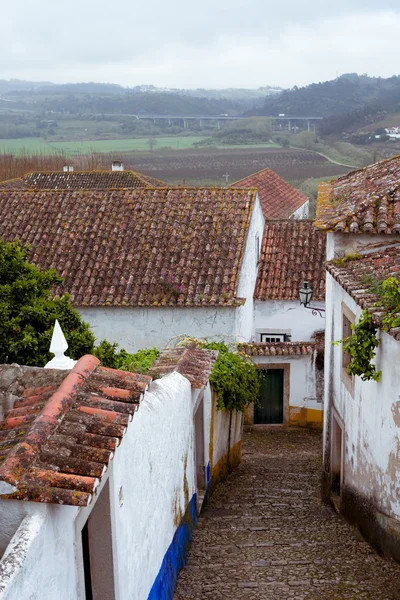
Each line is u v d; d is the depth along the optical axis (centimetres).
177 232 1881
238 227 1883
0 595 369
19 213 2000
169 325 1747
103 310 1750
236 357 1465
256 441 1891
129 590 638
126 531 630
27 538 422
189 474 1012
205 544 1006
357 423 1116
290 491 1381
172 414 859
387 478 945
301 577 886
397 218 1223
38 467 475
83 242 1880
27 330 1009
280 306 2114
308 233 2306
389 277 1016
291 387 1992
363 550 997
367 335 954
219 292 1727
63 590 477
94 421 559
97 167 6538
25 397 602
